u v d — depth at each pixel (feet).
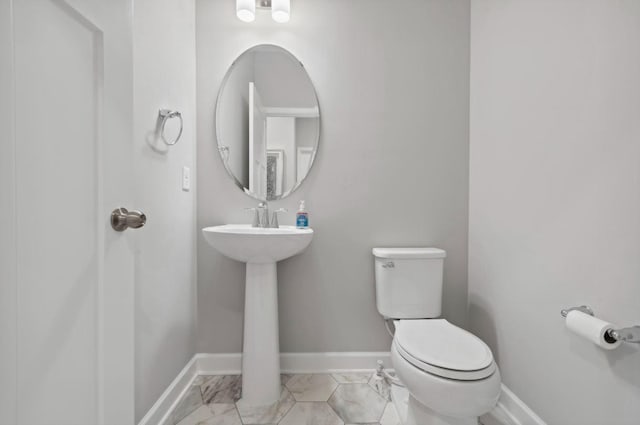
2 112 1.50
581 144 3.41
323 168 5.87
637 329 2.71
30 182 1.66
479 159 5.56
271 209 5.85
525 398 4.30
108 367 2.22
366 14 5.85
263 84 5.85
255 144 5.86
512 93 4.63
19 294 1.60
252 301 4.84
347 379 5.55
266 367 4.80
